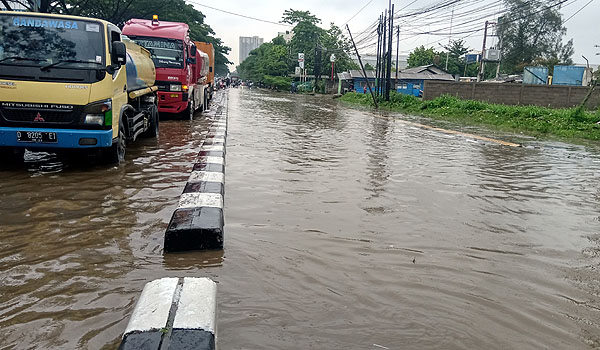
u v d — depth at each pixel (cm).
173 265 357
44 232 421
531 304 316
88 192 560
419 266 376
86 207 500
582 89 2609
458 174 788
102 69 661
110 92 671
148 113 1002
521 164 930
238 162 820
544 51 5388
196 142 1029
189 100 1495
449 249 419
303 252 396
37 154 784
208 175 613
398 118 2225
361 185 669
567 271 377
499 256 406
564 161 997
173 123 1441
